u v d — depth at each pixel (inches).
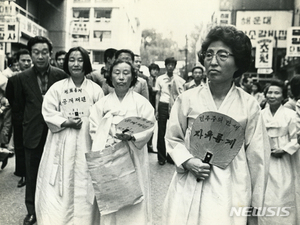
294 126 124.6
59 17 527.2
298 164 124.6
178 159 77.0
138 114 108.2
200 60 81.9
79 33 542.9
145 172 106.3
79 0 539.2
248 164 76.7
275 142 127.5
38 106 133.8
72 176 113.2
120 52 160.9
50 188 113.0
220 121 73.9
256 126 76.0
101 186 95.7
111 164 95.7
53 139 117.3
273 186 123.3
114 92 111.2
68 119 115.4
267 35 652.1
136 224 100.3
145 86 184.2
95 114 109.5
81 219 111.7
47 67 137.9
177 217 76.4
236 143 73.4
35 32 491.2
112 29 541.0
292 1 669.9
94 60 551.8
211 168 75.4
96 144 103.8
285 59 695.7
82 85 122.8
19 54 219.1
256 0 645.3
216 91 78.4
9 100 148.5
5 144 231.6
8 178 193.2
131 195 96.8
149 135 103.3
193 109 78.4
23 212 144.0
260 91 296.4
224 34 73.1
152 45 535.2
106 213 96.3
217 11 517.7
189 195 75.7
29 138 132.3
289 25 668.7
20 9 444.5
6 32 365.4
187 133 80.0
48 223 111.0
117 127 98.2
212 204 72.8
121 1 530.0
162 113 229.0
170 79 239.1
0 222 132.9
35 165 133.2
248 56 75.6
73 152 113.7
